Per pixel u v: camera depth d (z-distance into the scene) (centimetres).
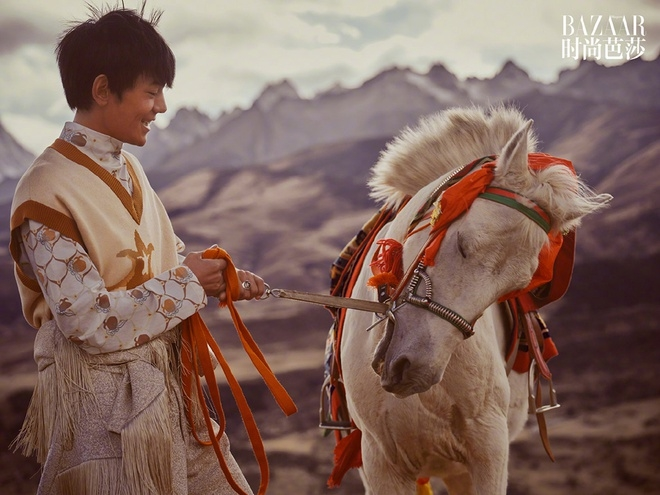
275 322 3112
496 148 294
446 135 297
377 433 279
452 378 265
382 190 316
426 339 223
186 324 225
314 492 1264
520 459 1414
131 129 220
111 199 218
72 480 207
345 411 313
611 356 2342
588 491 1248
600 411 1800
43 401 211
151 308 210
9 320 3644
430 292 225
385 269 249
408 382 223
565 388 2072
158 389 211
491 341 277
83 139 218
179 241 254
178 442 219
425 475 302
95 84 215
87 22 219
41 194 208
